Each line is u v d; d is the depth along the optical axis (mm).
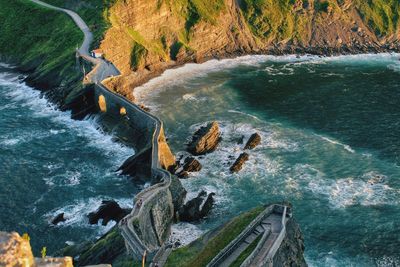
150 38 158250
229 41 174750
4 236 26516
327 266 73750
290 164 101375
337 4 194500
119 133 110688
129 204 88000
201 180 95188
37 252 75688
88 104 121188
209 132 106438
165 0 161000
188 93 138750
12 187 91438
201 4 171500
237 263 55250
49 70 136250
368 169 99938
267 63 168875
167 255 62594
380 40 192625
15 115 120000
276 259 58562
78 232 80062
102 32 143375
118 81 126562
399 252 76562
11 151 103875
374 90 144500
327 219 84312
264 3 184750
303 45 184000
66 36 148375
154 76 149750
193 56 163125
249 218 65750
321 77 155875
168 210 80938
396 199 89750
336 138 113625
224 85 146125
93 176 96375
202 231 81250
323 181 95500
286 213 66000
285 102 134500
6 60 155375
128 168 96938
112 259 65812
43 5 167500
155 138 98375
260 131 116250
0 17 166625
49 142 108625
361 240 79250
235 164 99312
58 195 89750
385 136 114688
